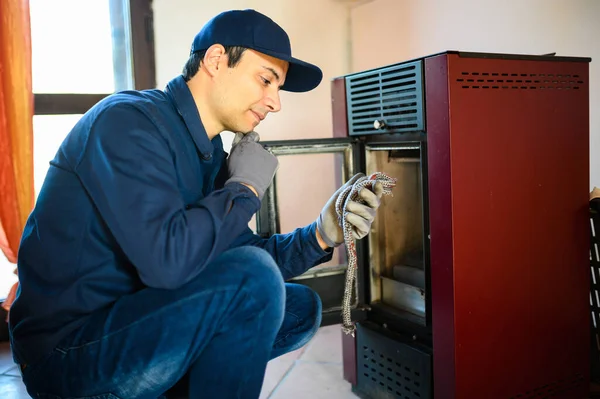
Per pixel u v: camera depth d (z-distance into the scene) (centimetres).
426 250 146
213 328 106
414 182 170
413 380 151
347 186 127
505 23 215
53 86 252
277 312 109
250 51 113
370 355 166
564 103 150
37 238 106
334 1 288
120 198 98
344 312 131
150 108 108
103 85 258
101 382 102
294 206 202
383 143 158
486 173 138
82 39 253
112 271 106
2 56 209
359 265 171
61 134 252
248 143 120
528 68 143
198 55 117
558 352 154
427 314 148
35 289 106
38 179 251
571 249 154
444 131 134
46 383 107
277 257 135
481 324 140
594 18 184
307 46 285
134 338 102
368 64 288
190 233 101
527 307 147
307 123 287
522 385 148
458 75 132
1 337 229
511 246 143
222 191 109
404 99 146
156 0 252
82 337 105
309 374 184
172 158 110
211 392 108
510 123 141
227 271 106
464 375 138
